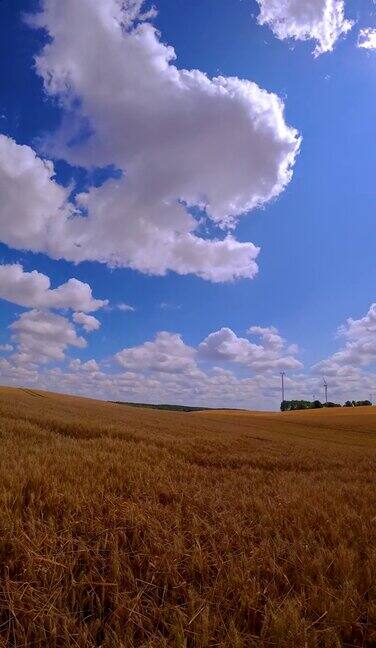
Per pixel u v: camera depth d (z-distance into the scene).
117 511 4.59
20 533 3.66
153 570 3.37
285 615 2.65
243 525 4.74
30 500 4.58
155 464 9.34
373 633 2.72
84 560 3.48
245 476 9.28
